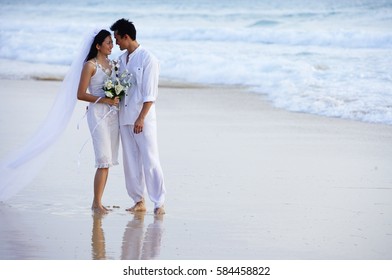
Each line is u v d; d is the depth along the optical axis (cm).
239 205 1017
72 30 3784
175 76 2462
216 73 2386
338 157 1323
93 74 991
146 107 976
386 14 3688
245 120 1694
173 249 823
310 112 1778
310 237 869
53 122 1044
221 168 1242
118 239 861
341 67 2334
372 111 1723
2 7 4769
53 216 967
